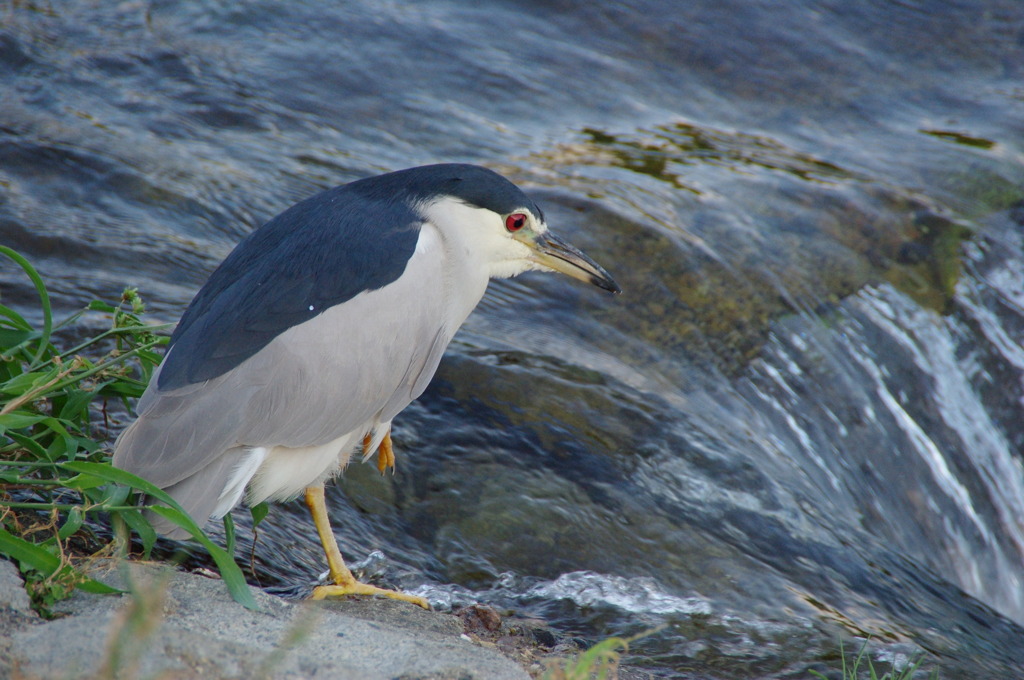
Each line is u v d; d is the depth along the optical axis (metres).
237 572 5.20
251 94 14.73
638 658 6.77
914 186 14.99
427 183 6.75
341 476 8.12
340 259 6.12
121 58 14.85
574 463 8.84
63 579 5.04
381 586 7.00
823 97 17.39
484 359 9.97
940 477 11.20
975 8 20.31
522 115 15.57
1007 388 12.37
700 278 12.34
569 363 10.36
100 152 12.54
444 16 17.72
